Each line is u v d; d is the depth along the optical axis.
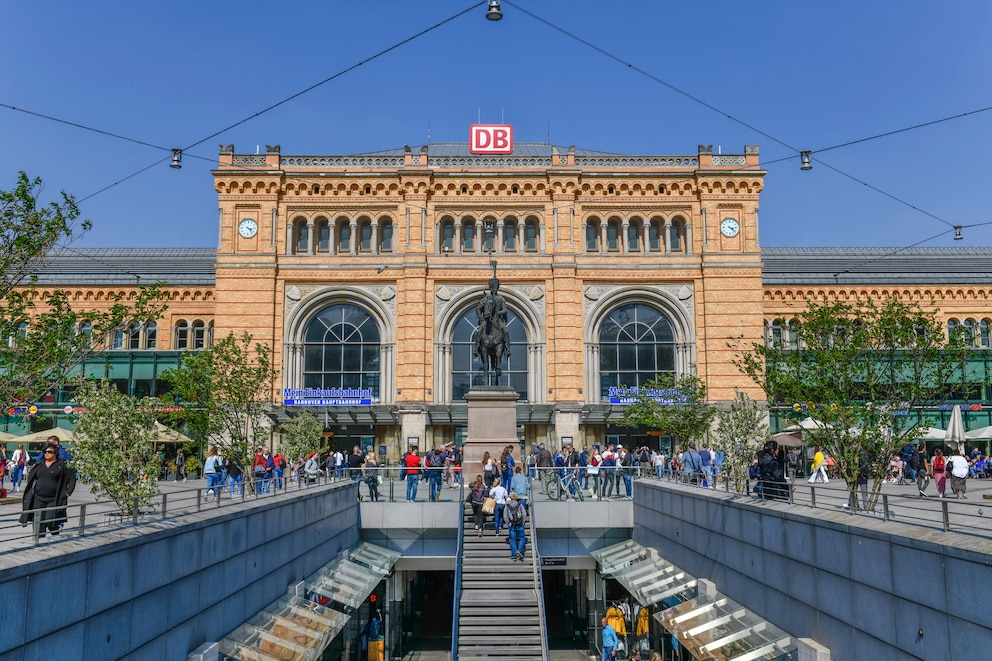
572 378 47.72
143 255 68.12
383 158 50.06
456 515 32.62
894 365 22.02
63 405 50.56
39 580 10.94
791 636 18.02
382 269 48.00
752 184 49.38
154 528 14.56
